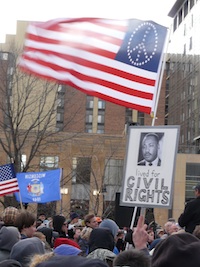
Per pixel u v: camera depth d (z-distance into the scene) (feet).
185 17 399.85
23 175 75.25
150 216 131.54
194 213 38.70
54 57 46.06
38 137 159.84
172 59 413.80
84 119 391.04
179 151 348.38
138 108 45.47
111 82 45.83
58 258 15.60
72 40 46.14
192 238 15.57
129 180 34.01
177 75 398.01
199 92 344.08
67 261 15.20
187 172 267.80
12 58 170.60
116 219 47.65
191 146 345.51
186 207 39.11
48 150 206.59
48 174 74.59
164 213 246.27
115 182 222.89
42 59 46.06
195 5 375.45
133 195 33.76
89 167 221.46
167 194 32.73
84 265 14.87
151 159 33.55
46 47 46.14
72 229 65.21
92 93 45.93
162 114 418.92
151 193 33.22
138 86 45.62
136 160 34.01
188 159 268.21
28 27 46.29
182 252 14.73
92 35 46.26
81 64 46.06
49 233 45.42
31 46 46.16
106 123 417.69
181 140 373.20
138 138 34.14
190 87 365.20
